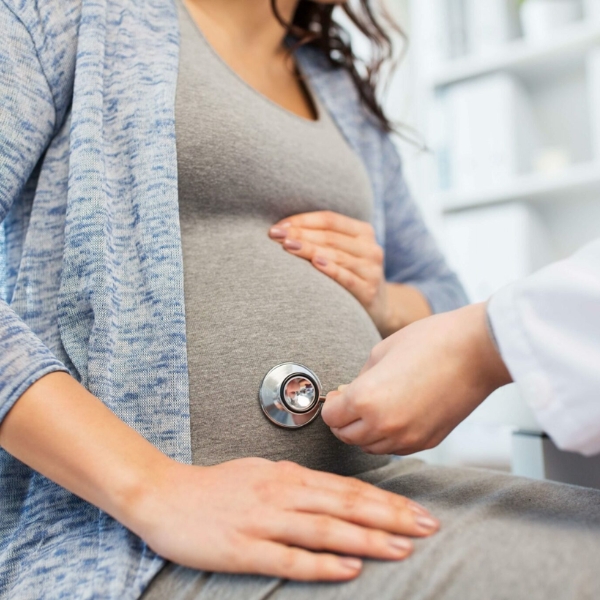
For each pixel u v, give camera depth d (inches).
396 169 40.8
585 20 71.2
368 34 40.9
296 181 26.8
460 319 17.0
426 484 20.5
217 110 24.4
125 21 24.8
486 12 73.1
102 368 19.3
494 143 70.6
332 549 14.8
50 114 22.7
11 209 23.6
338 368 22.4
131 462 16.2
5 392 16.7
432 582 13.7
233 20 31.2
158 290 20.3
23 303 21.4
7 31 21.7
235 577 15.3
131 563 16.7
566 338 14.7
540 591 13.2
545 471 26.6
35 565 17.4
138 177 21.7
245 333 21.1
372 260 29.4
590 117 75.3
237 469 16.2
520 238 68.6
